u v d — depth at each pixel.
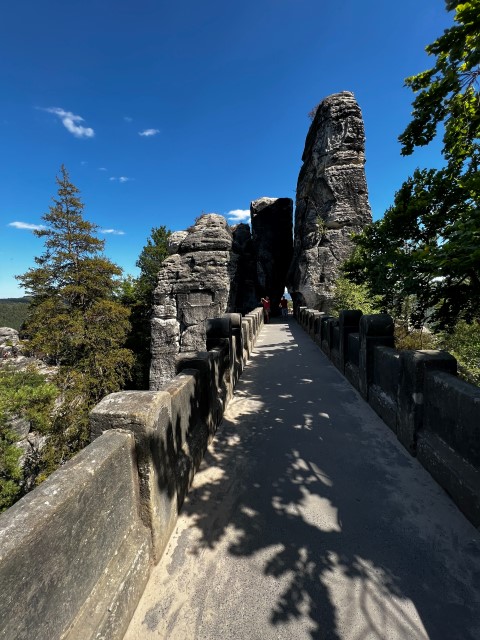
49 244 22.39
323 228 20.62
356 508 2.60
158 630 1.68
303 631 1.67
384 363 4.40
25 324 24.83
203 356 3.74
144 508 1.99
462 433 2.52
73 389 18.80
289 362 8.26
